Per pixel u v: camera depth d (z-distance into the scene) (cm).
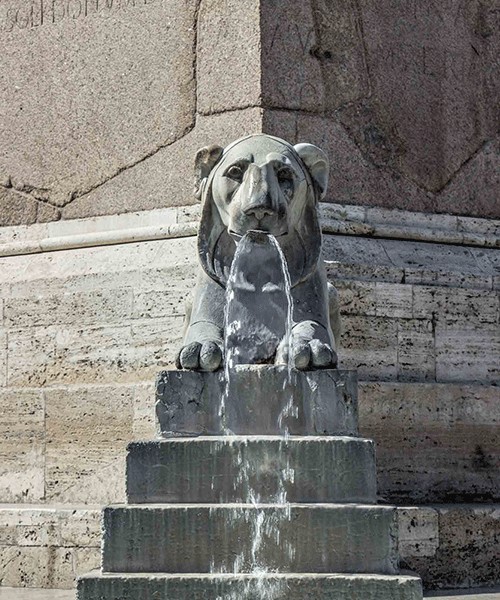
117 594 1103
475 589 1441
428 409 1555
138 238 1636
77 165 1703
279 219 1210
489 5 1773
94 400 1591
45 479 1616
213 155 1251
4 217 1752
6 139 1756
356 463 1134
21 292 1683
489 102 1761
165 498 1141
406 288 1587
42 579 1478
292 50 1603
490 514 1476
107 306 1620
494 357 1631
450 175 1717
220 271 1253
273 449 1139
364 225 1623
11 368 1675
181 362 1185
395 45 1686
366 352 1555
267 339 1227
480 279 1644
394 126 1677
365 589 1089
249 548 1116
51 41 1731
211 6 1619
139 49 1666
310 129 1608
